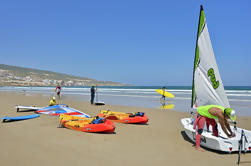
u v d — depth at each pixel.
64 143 6.16
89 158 5.04
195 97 7.04
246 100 21.39
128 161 4.91
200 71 6.83
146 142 6.52
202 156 5.34
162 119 10.60
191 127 6.80
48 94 31.56
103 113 10.84
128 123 9.48
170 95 19.98
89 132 7.51
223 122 5.46
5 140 6.38
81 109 13.99
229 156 5.36
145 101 20.45
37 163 4.66
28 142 6.20
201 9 6.76
